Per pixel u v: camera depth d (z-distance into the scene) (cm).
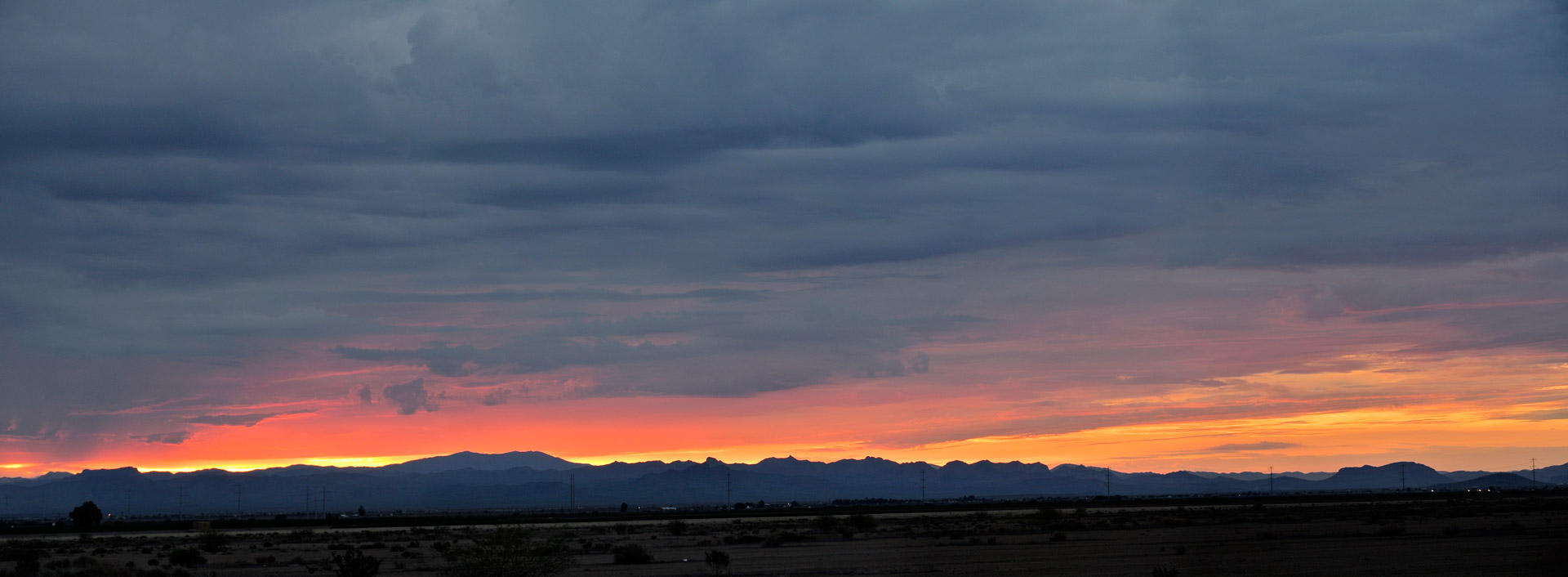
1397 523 9694
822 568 5772
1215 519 12181
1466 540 6738
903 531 10606
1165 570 4659
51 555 8681
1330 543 6806
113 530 16212
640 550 6725
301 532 13125
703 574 5581
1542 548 5897
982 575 5072
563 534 4722
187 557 7406
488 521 18012
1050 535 9219
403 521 18475
